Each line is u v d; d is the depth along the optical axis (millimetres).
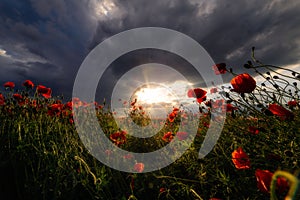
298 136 470
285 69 474
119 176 630
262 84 585
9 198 510
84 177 546
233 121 667
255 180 482
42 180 552
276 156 443
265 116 503
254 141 575
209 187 553
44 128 853
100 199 513
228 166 581
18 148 595
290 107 538
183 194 532
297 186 94
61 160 579
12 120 819
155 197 562
